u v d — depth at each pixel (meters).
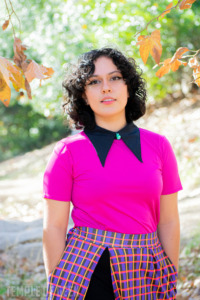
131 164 2.20
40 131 21.38
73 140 2.26
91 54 2.30
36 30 10.90
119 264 2.09
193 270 4.29
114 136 2.25
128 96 2.42
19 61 2.15
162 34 9.80
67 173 2.22
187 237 4.98
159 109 12.44
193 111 10.90
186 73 12.42
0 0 3.76
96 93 2.27
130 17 8.08
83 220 2.19
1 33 11.70
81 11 8.77
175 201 2.38
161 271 2.21
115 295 2.10
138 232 2.16
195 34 10.64
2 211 8.81
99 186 2.14
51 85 10.71
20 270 5.05
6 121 21.58
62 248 2.23
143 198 2.17
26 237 5.82
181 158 8.11
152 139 2.33
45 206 2.26
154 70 10.62
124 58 2.32
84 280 2.10
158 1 8.04
